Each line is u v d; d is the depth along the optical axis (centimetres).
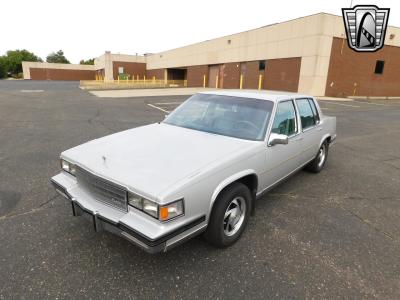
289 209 380
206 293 229
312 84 2211
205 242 299
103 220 238
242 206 300
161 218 216
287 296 229
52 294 223
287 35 2384
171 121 395
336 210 382
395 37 2498
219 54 3353
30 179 446
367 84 2498
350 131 964
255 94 389
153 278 243
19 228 310
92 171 257
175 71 5072
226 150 292
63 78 7575
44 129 834
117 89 3138
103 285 234
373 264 273
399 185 480
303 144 421
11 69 9188
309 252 288
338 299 229
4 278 237
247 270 258
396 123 1149
